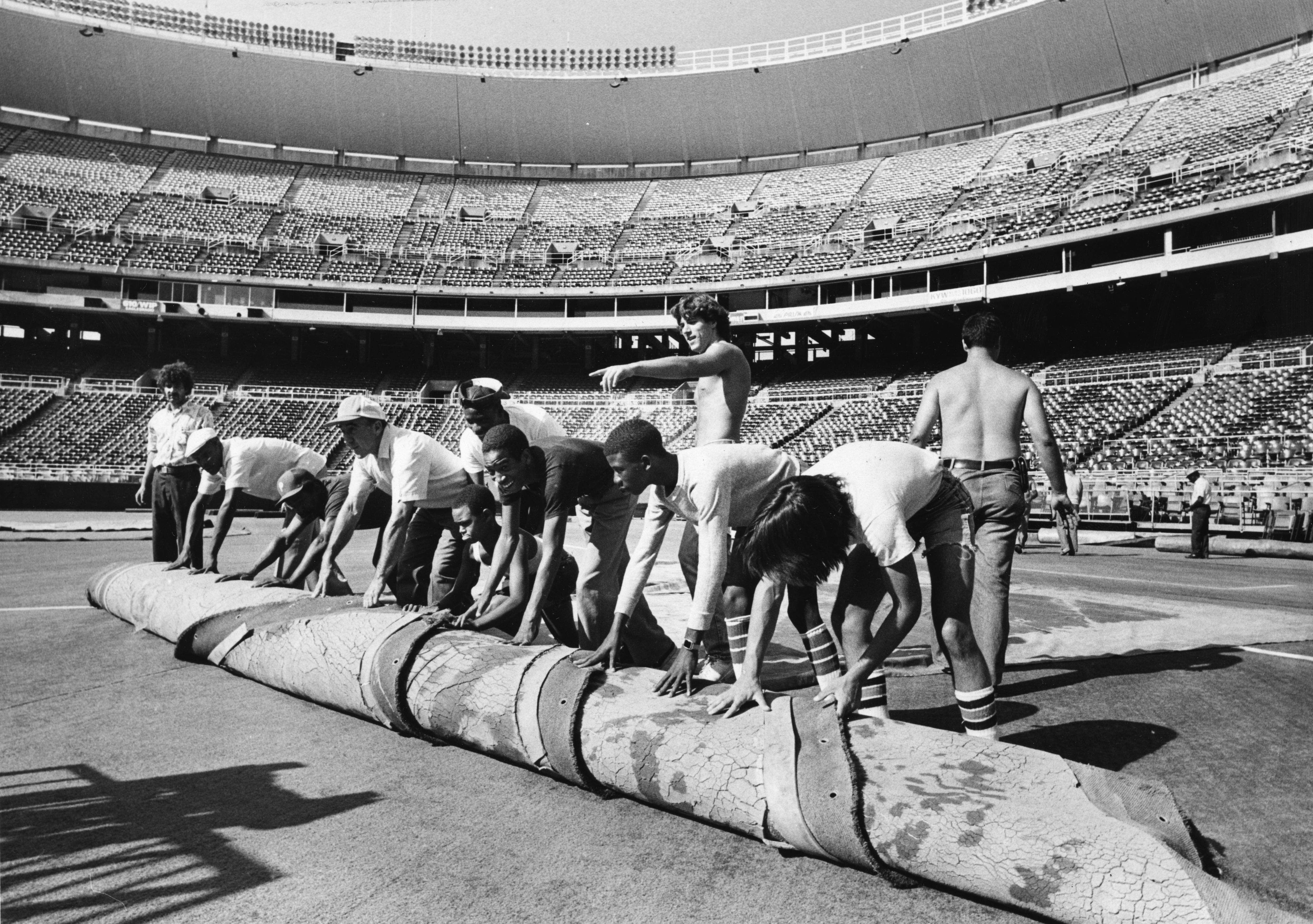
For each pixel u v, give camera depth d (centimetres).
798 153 3641
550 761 260
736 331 3186
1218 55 2884
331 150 3700
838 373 3073
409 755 299
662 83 3628
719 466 282
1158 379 2220
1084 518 1850
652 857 217
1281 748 290
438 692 295
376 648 321
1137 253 2462
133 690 384
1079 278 2423
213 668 428
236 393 3030
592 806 253
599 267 3272
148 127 3516
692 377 353
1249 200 2120
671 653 370
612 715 255
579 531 1667
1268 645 466
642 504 2297
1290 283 2305
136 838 225
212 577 519
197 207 3319
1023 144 3120
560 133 3744
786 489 243
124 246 3052
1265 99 2608
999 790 201
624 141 3741
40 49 3306
